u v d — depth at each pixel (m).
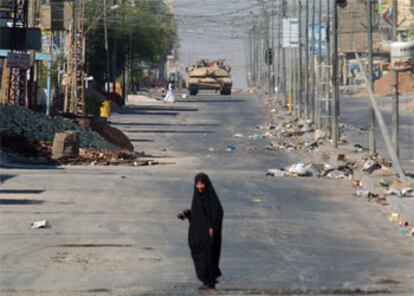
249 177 73.25
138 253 41.31
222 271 37.38
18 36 99.06
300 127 131.75
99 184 67.00
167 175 74.44
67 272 37.03
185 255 40.91
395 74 70.62
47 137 90.38
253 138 122.69
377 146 104.56
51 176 71.56
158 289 33.81
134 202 58.19
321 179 71.75
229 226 49.41
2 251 41.50
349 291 33.69
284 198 60.62
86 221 50.41
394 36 67.88
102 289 33.88
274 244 44.22
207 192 33.53
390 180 63.94
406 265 39.12
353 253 42.00
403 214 51.56
